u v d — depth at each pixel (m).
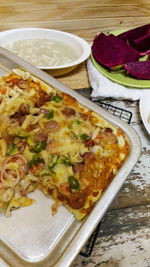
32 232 0.64
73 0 0.96
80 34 1.06
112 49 0.99
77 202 0.65
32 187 0.68
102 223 0.69
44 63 0.92
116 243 0.67
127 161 0.68
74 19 1.01
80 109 0.74
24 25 0.98
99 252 0.66
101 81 0.92
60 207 0.66
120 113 0.87
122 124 0.73
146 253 0.67
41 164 0.68
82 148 0.69
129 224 0.70
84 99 0.76
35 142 0.69
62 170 0.66
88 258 0.65
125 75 0.95
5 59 0.82
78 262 0.65
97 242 0.67
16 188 0.66
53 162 0.67
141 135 0.83
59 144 0.68
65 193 0.65
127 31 1.06
